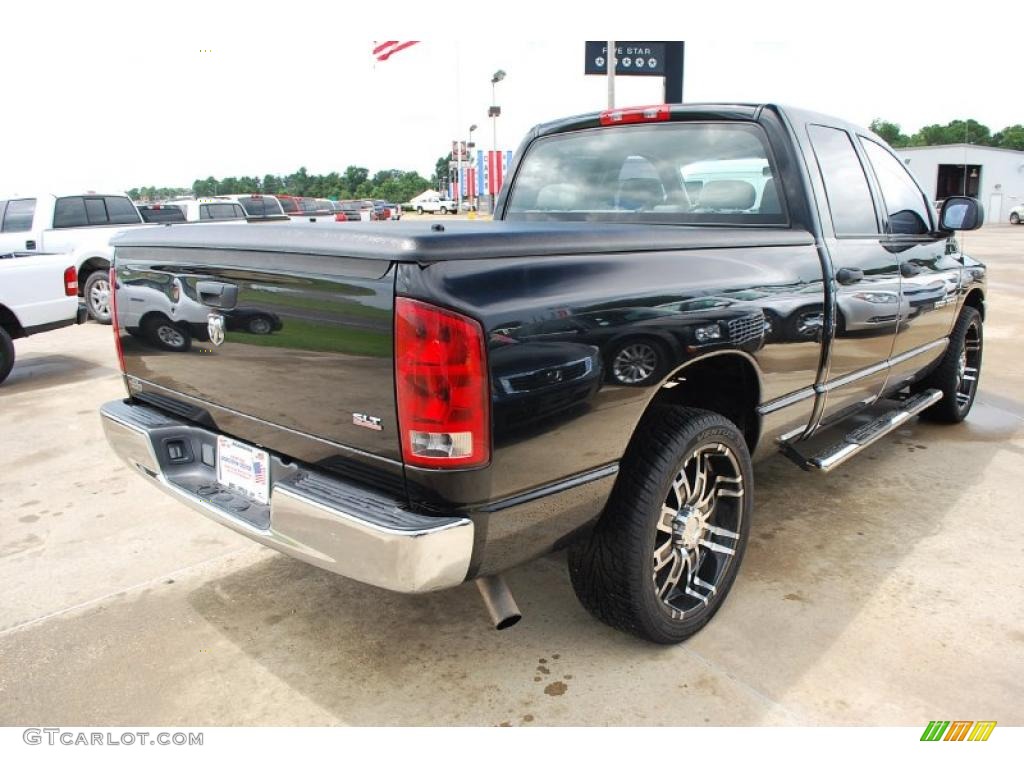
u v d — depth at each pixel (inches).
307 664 102.5
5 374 266.4
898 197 157.8
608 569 94.9
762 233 112.7
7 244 410.9
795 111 126.5
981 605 114.3
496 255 76.8
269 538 86.1
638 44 487.8
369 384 76.3
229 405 96.2
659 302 90.4
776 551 131.3
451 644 106.4
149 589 123.1
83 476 174.7
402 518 75.1
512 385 75.6
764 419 112.6
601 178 143.4
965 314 188.4
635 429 94.0
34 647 107.1
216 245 91.4
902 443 187.9
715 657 102.2
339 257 77.0
